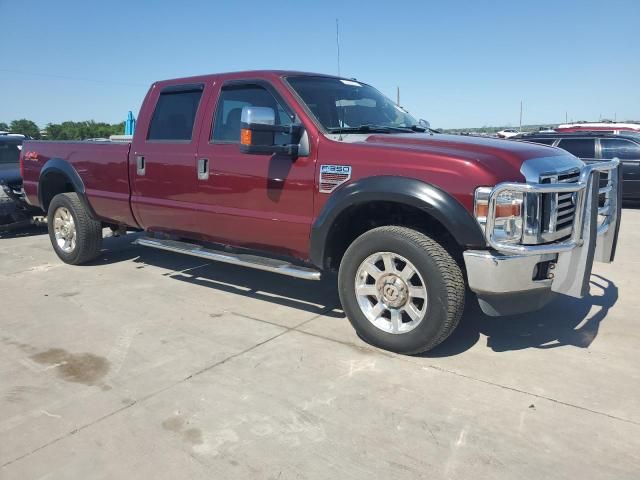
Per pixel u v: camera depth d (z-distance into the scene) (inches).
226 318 177.9
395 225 150.7
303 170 158.4
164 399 124.6
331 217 151.1
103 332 165.9
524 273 130.5
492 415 116.3
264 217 169.5
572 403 121.0
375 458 101.8
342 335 162.4
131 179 211.9
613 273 230.1
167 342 157.8
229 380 133.5
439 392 126.4
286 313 182.7
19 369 141.1
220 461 101.5
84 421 115.7
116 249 285.7
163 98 204.4
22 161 267.3
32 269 243.9
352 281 152.2
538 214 129.7
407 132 176.2
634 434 108.7
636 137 462.6
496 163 132.0
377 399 123.5
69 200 240.8
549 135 501.4
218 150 180.7
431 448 104.7
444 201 131.4
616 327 166.7
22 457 103.4
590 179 133.2
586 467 98.7
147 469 99.5
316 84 179.6
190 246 200.2
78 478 97.3
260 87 175.2
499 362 142.4
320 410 118.9
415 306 144.6
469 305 188.1
